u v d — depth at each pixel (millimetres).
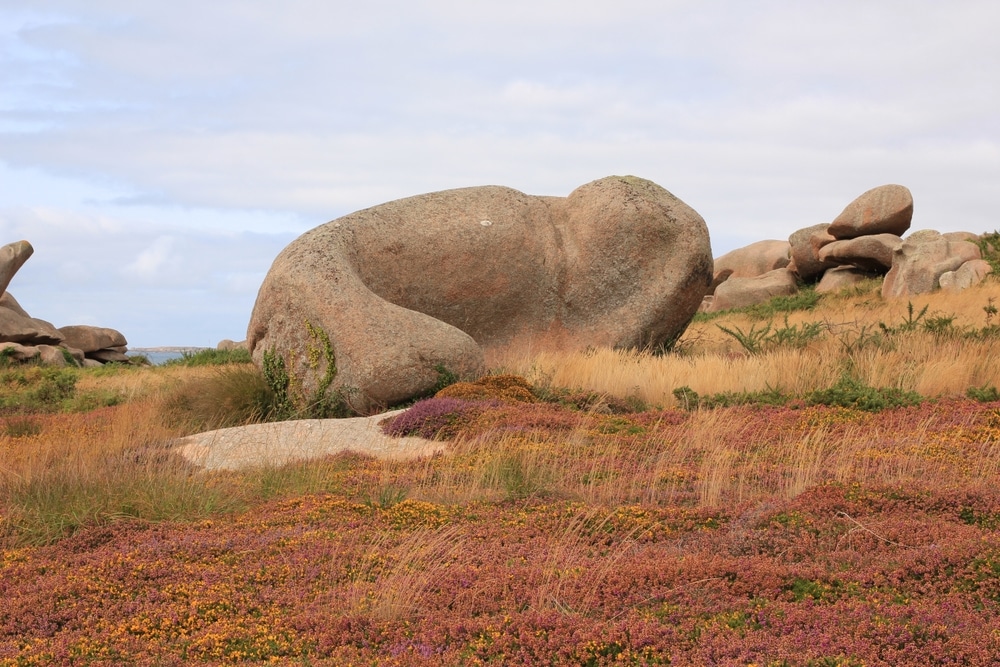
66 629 6266
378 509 8898
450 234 18938
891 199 35688
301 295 16203
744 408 13500
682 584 6500
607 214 19688
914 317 24391
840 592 6332
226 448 12391
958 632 5512
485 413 12875
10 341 31844
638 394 15070
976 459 9898
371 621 6109
